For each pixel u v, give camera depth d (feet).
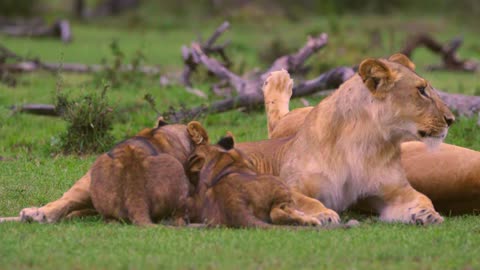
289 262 28.12
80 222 35.01
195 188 35.06
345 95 36.42
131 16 189.98
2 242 30.94
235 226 33.14
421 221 35.14
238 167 34.47
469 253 29.60
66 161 49.60
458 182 38.22
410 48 104.63
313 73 86.48
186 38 153.79
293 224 33.40
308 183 36.55
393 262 28.60
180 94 71.77
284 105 47.88
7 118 62.64
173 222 34.45
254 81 65.72
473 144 52.60
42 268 27.61
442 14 200.64
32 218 34.76
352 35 149.48
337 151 36.45
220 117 62.13
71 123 53.47
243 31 167.94
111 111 54.03
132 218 33.78
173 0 205.77
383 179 36.35
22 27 156.15
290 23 180.96
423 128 35.37
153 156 34.53
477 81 87.61
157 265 27.63
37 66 93.86
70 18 191.62
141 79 81.10
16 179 44.47
